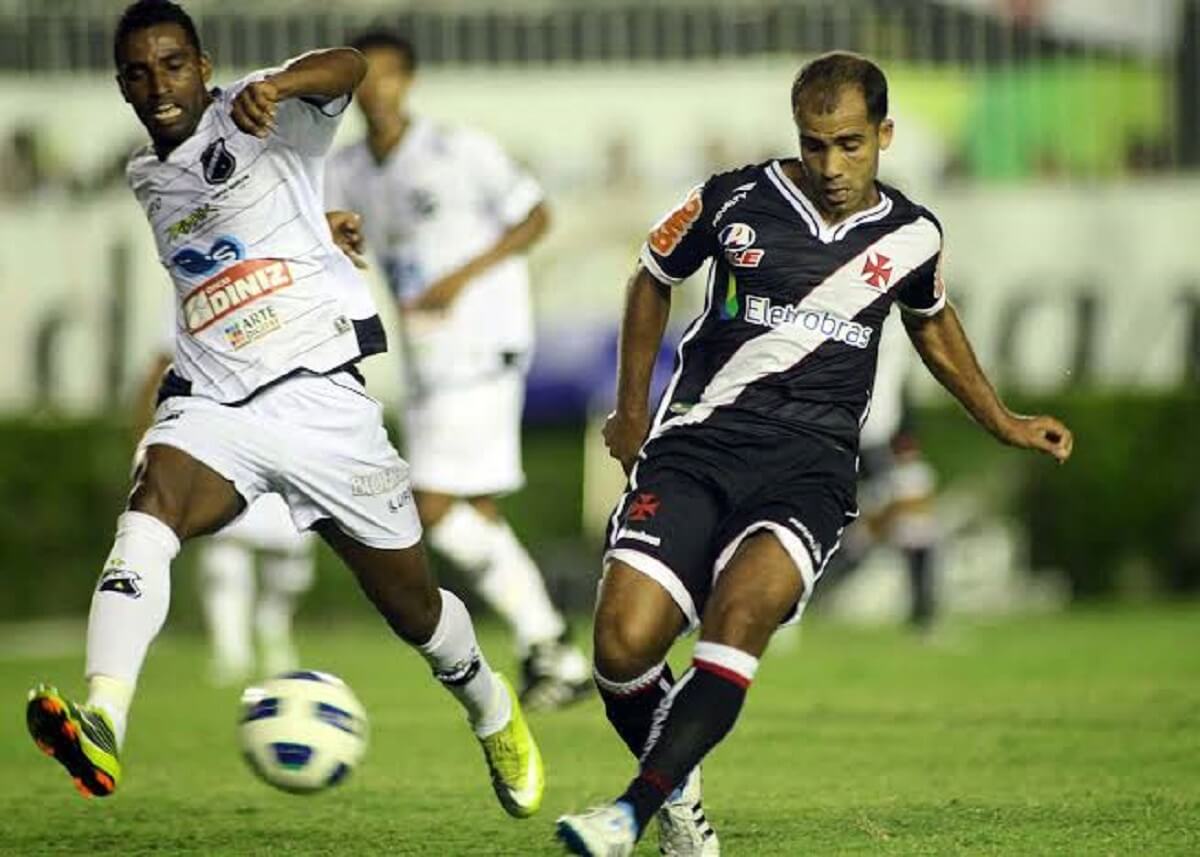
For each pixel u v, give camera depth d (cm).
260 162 2272
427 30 6981
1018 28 6881
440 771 3030
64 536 6234
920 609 5200
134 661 2138
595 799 2769
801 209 2166
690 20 7006
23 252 6569
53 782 3025
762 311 2166
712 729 1970
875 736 3309
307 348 2300
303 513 2334
